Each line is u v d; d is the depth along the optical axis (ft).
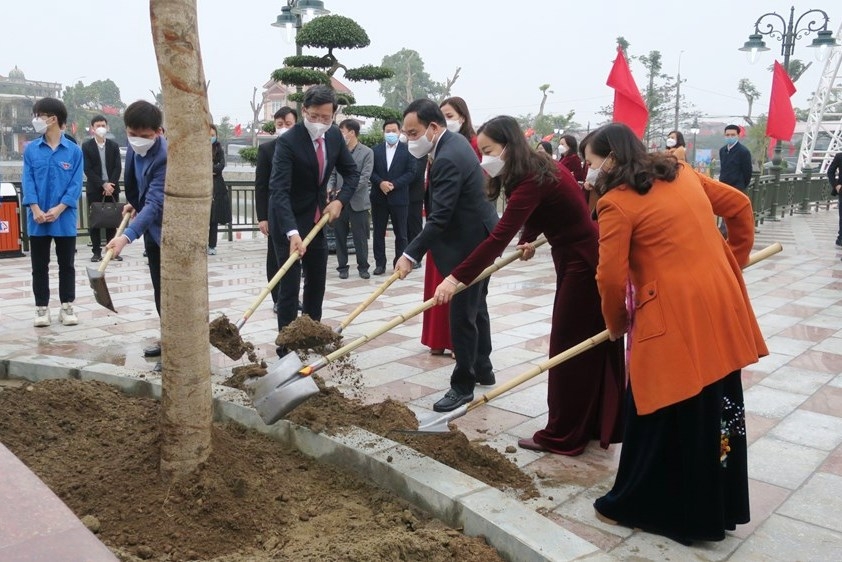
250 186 42.73
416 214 32.73
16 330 19.89
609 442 11.89
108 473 10.22
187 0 8.72
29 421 12.41
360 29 38.99
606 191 9.56
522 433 13.07
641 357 9.17
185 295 9.41
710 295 8.96
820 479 11.27
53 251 36.04
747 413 14.17
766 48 54.95
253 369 14.67
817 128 107.96
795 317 22.74
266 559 8.52
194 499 9.49
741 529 9.71
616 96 26.27
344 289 27.25
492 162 11.86
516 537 8.57
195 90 8.93
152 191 15.72
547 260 35.73
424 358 17.90
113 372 14.73
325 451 11.48
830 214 67.46
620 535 9.48
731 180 41.16
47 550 6.26
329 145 16.10
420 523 9.61
